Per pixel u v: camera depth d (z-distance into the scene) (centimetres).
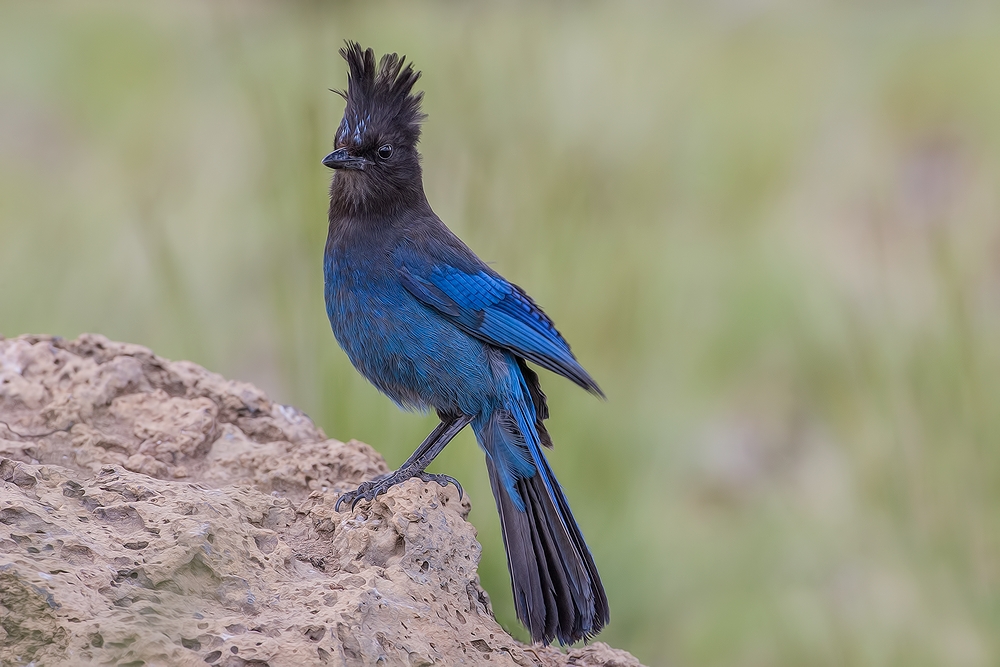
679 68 2225
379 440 1040
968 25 2519
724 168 2000
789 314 1581
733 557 1235
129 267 1511
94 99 2184
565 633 710
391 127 845
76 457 728
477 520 1010
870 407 1295
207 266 1565
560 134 1326
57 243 1552
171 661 529
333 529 691
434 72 1797
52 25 2456
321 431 851
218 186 1778
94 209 1717
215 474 752
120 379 795
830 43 2512
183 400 799
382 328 821
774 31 2555
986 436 1167
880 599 1164
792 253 1728
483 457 1024
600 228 1316
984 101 2256
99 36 2392
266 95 1223
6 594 526
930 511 1173
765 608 1162
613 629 1116
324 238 1102
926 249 1753
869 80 2348
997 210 1886
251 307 1511
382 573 646
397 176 845
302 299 1084
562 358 822
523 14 1497
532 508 762
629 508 1161
